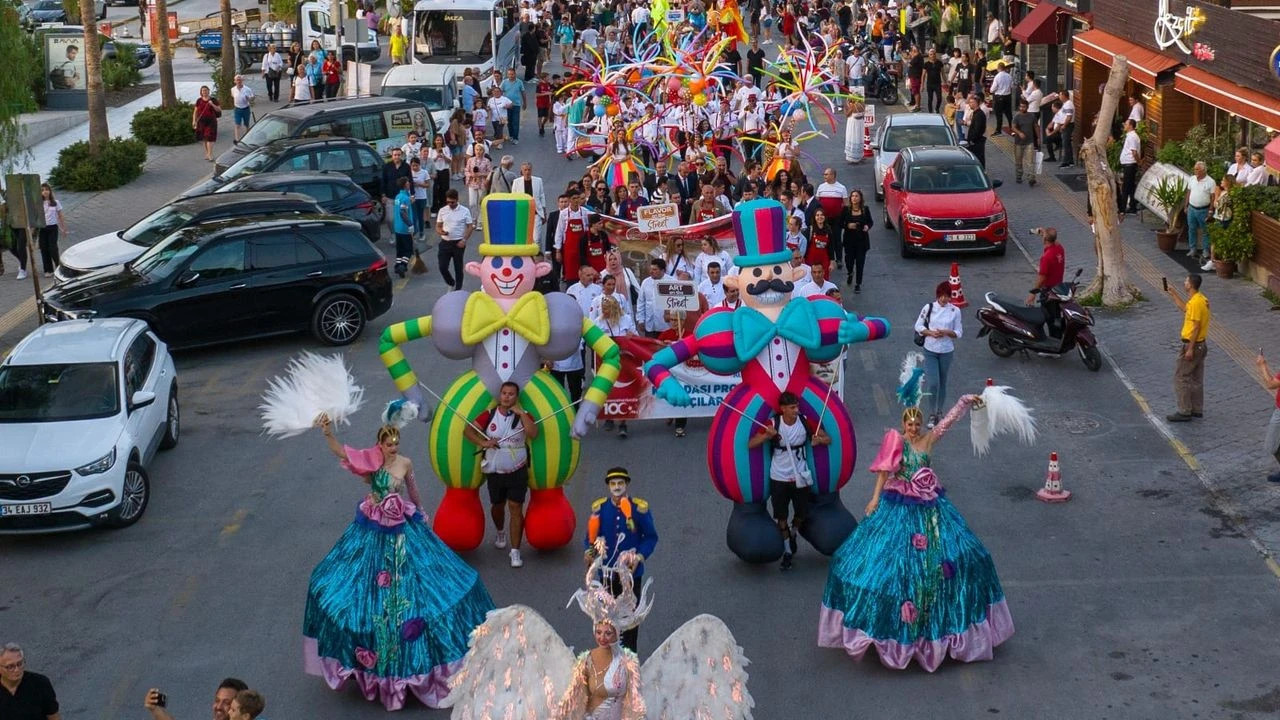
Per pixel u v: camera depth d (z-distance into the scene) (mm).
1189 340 17000
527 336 13781
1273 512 14656
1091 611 12742
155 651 12594
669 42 34438
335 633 11492
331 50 49375
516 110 38562
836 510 13680
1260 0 26594
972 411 12188
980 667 11859
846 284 24453
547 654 9852
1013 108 39969
